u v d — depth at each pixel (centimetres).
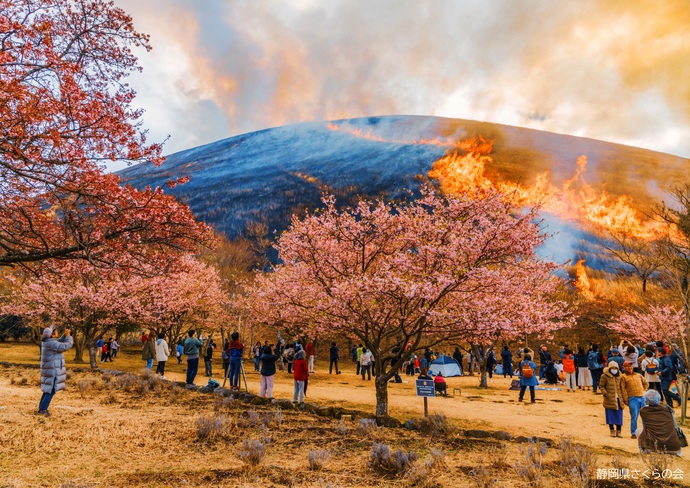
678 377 1970
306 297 1465
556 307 1545
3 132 799
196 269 2969
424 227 1199
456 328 1139
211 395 1239
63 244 1066
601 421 1237
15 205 998
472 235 1187
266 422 898
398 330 1277
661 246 3109
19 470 571
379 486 561
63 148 876
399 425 971
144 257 1048
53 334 923
